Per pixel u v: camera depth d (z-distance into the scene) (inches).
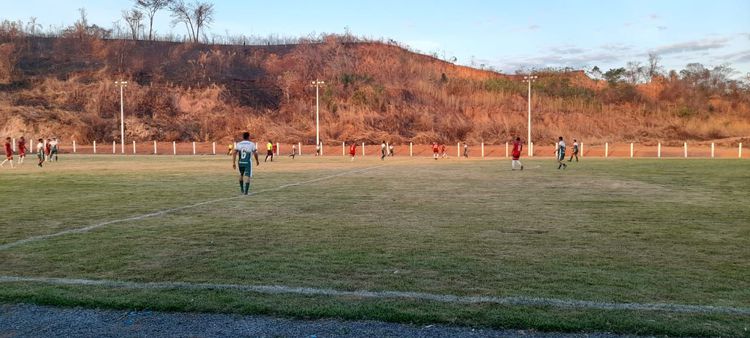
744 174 919.7
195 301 198.1
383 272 241.8
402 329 170.9
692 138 3041.3
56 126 2571.4
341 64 3634.4
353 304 193.6
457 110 3171.8
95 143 2475.4
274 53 3956.7
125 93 2950.3
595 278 229.5
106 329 173.8
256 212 450.9
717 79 4084.6
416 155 2261.3
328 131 2790.4
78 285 220.5
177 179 831.1
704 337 162.9
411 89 3324.3
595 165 1269.7
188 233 347.9
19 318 184.1
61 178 845.2
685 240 319.0
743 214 431.2
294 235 339.9
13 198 560.4
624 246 301.0
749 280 225.8
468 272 241.1
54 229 364.2
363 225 379.9
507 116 3083.2
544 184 730.8
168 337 166.2
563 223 387.2
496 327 172.1
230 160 1600.6
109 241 319.9
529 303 194.1
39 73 3191.4
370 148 2416.3
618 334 165.6
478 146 2496.3
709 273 237.9
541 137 2854.3
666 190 637.9
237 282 225.8
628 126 3159.5
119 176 894.4
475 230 357.4
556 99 3380.9
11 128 2486.5
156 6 4025.6
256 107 3152.1
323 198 559.8
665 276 232.7
